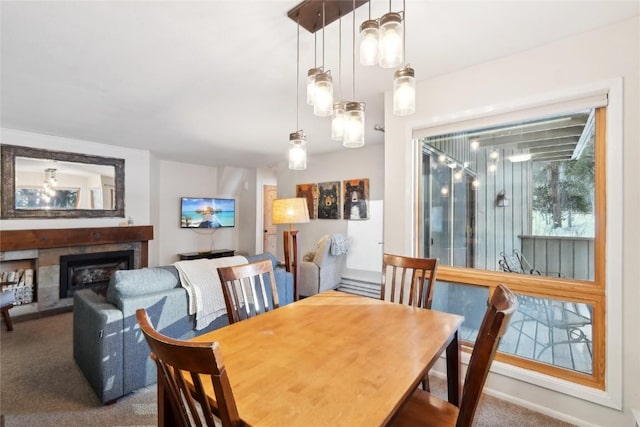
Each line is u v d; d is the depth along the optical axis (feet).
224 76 7.55
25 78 7.57
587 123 6.03
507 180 7.06
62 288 12.82
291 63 6.89
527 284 6.56
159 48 6.26
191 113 10.26
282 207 9.21
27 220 12.34
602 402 5.48
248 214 22.67
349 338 4.14
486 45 6.15
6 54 6.45
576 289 5.97
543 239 6.61
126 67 7.06
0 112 10.02
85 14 5.15
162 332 6.79
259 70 7.23
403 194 8.12
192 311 7.23
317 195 18.37
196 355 2.10
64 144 13.30
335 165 17.56
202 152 16.72
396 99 4.31
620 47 5.37
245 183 22.94
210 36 5.84
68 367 7.70
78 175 13.70
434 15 5.21
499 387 6.61
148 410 6.11
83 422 5.74
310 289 13.87
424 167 8.23
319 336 4.21
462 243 7.72
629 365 5.27
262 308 8.73
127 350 6.36
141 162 15.90
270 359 3.54
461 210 7.70
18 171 12.15
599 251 5.78
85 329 6.89
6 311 10.18
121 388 6.31
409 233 8.02
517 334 6.73
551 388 5.99
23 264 12.34
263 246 22.61
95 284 13.93
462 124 7.19
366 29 4.05
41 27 5.50
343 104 5.20
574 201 6.19
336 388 2.96
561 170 6.35
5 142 11.85
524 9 5.06
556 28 5.58
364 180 16.37
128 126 11.71
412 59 6.70
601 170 5.74
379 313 5.18
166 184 19.26
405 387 2.99
